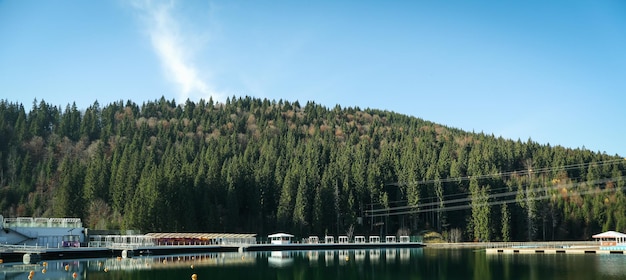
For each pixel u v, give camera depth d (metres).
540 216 169.88
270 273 77.69
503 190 177.12
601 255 109.62
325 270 81.88
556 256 107.06
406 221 179.00
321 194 162.00
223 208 155.25
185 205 142.75
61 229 106.56
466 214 175.38
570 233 172.25
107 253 101.88
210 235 129.50
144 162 171.62
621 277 68.06
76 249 96.94
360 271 80.69
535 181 187.00
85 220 142.75
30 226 104.00
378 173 180.00
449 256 110.75
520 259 99.56
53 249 93.25
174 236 123.44
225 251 123.81
